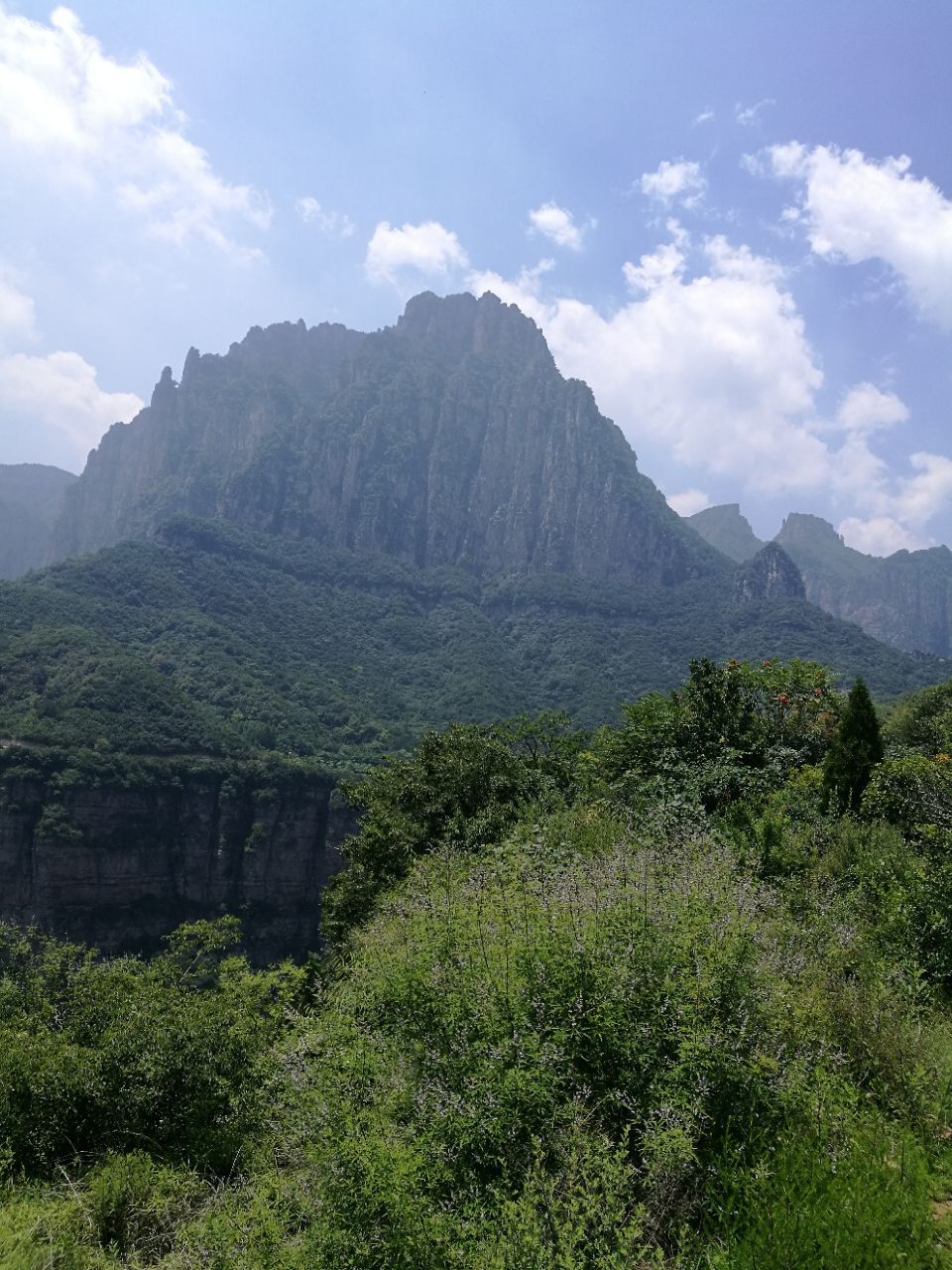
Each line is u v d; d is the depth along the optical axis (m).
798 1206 2.82
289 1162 4.13
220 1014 6.26
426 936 4.72
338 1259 2.80
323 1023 4.51
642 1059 3.43
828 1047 3.95
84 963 7.19
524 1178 2.98
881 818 8.76
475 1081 3.39
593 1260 2.56
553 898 4.89
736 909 4.58
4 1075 5.48
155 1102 5.50
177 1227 4.27
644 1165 3.08
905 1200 2.97
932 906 5.87
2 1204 4.52
